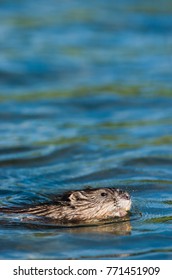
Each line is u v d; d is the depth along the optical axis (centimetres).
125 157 1667
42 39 2962
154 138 1839
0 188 1434
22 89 2388
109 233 1206
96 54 2786
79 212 1286
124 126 1966
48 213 1285
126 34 3061
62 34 3042
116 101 2230
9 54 2745
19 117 2048
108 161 1636
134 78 2494
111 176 1527
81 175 1531
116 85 2414
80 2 3650
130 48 2870
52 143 1783
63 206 1295
